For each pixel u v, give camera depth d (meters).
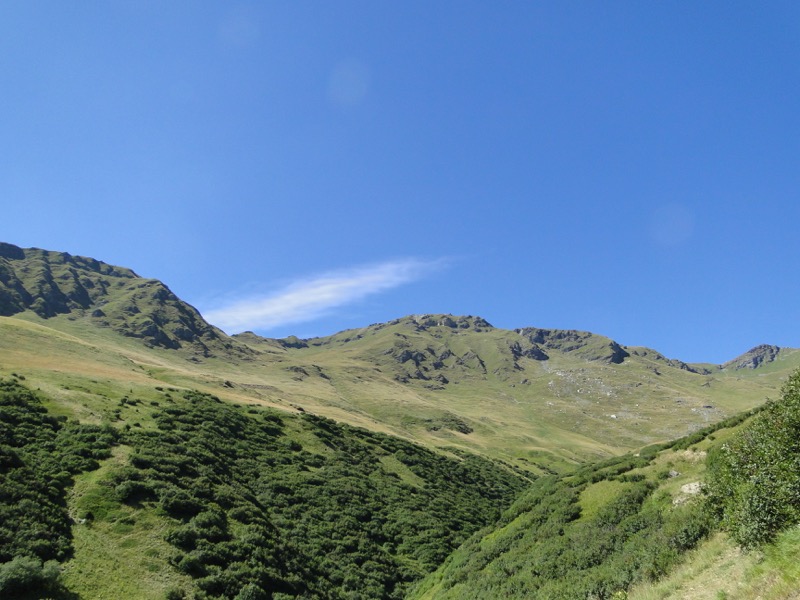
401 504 70.38
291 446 78.75
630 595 18.11
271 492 60.56
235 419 79.88
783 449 15.68
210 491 49.19
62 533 35.78
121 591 32.09
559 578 24.86
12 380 62.56
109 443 51.88
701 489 21.56
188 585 34.84
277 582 39.47
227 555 39.97
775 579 11.34
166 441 58.25
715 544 17.94
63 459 45.97
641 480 31.94
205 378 124.69
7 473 39.72
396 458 93.44
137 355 167.62
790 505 13.69
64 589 30.33
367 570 50.41
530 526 34.62
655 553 20.39
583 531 28.58
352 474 76.12
